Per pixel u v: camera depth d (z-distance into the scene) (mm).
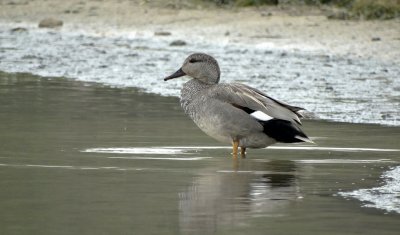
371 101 19125
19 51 28734
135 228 8852
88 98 19438
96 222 9086
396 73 23344
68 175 11602
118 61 26438
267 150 14031
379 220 9234
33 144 13977
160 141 14539
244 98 13641
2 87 21047
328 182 11344
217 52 27578
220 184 11156
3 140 14297
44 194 10414
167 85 21859
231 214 9500
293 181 11406
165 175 11742
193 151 13789
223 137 13734
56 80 22547
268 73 23281
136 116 17094
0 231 8680
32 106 18125
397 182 11312
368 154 13516
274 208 9820
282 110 13523
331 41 28406
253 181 11398
